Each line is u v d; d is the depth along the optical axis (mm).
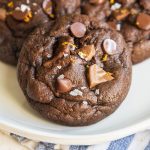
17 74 299
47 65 287
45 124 288
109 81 287
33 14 319
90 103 283
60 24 302
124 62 296
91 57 291
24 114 293
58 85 280
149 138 299
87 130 285
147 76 318
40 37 299
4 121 280
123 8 328
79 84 283
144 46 319
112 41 298
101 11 326
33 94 285
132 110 299
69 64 286
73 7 324
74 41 298
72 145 291
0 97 303
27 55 295
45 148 292
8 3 323
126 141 295
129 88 297
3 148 292
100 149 291
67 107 281
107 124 290
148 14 327
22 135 282
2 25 322
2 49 320
